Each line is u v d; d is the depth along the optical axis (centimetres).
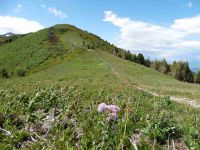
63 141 859
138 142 885
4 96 1551
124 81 7062
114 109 836
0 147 816
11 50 18212
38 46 17488
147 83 6962
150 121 1062
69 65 12281
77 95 1622
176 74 17212
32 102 1248
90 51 15200
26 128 977
